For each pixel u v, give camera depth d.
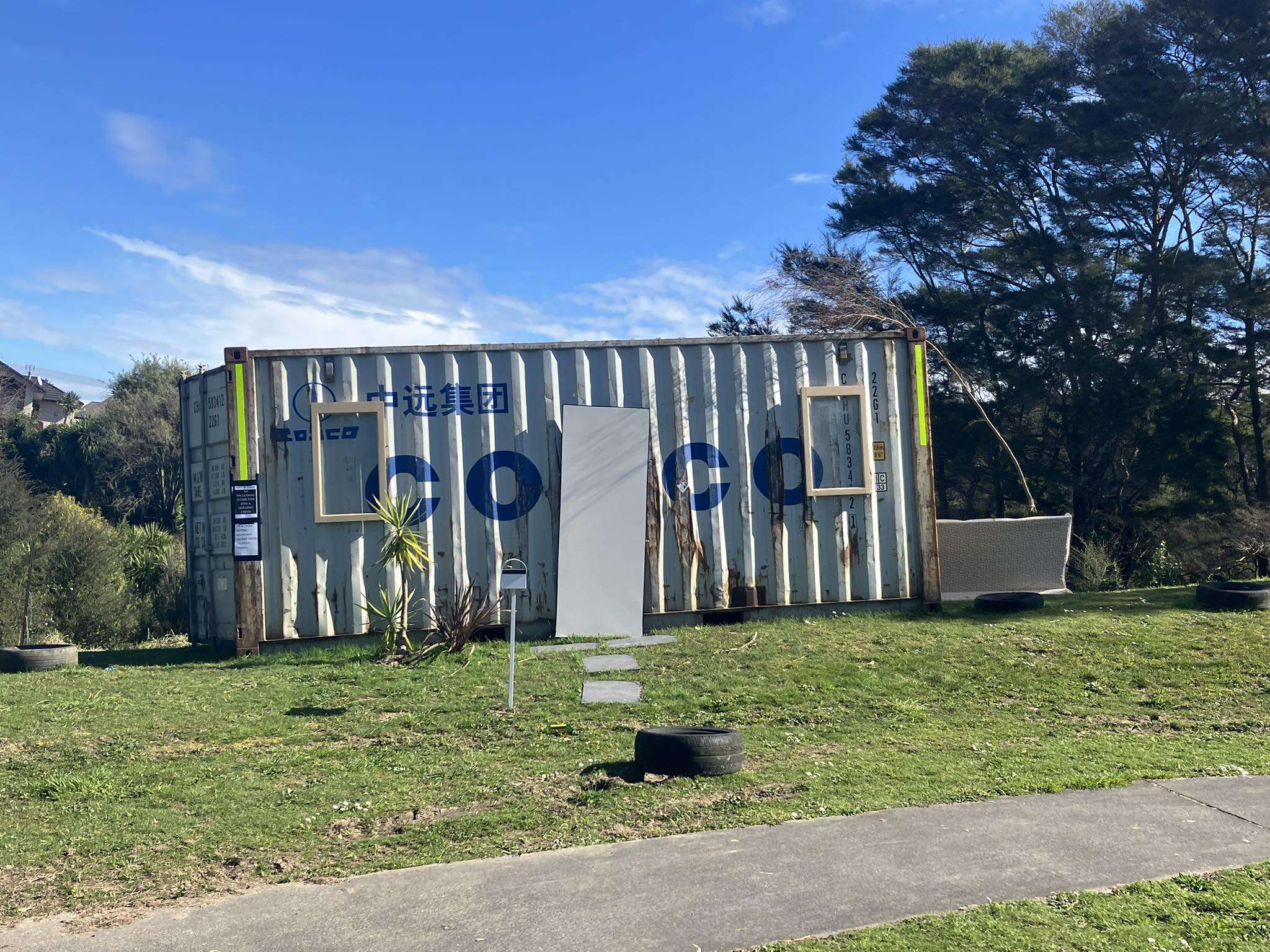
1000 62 29.59
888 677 9.28
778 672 9.49
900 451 12.25
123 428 49.62
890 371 12.27
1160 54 27.14
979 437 28.81
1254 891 4.36
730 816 5.60
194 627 13.41
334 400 11.52
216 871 5.04
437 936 4.17
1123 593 13.14
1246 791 5.88
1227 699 8.46
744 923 4.18
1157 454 26.77
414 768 6.87
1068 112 28.44
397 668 10.25
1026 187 29.89
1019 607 11.92
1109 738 7.43
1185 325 26.86
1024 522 13.24
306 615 11.35
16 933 4.34
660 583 11.81
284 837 5.52
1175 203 28.62
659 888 4.59
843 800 5.84
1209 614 11.15
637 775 6.45
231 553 12.48
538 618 11.67
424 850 5.25
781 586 11.97
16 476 17.48
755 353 12.09
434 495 11.59
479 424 11.70
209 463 12.92
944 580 13.22
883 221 31.86
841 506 12.10
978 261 31.00
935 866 4.75
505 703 8.66
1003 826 5.30
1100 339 27.98
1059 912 4.20
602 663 10.04
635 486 11.80
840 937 4.01
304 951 4.09
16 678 10.67
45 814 6.01
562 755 7.06
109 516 47.72
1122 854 4.86
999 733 7.62
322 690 9.44
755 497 12.00
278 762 7.12
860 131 32.62
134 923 4.41
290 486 11.41
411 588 11.48
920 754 6.97
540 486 11.77
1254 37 25.38
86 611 16.75
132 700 9.27
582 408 11.78
